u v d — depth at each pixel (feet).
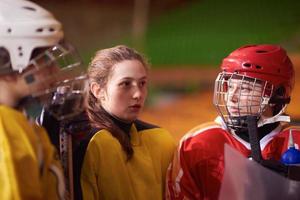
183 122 36.35
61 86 8.26
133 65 9.98
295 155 8.84
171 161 10.61
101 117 10.02
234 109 9.61
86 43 73.92
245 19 69.56
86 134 9.76
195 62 58.75
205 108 39.88
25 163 7.13
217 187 9.79
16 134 7.19
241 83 9.53
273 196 8.32
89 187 9.66
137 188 10.11
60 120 8.74
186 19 74.18
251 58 9.57
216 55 60.64
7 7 7.66
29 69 7.61
